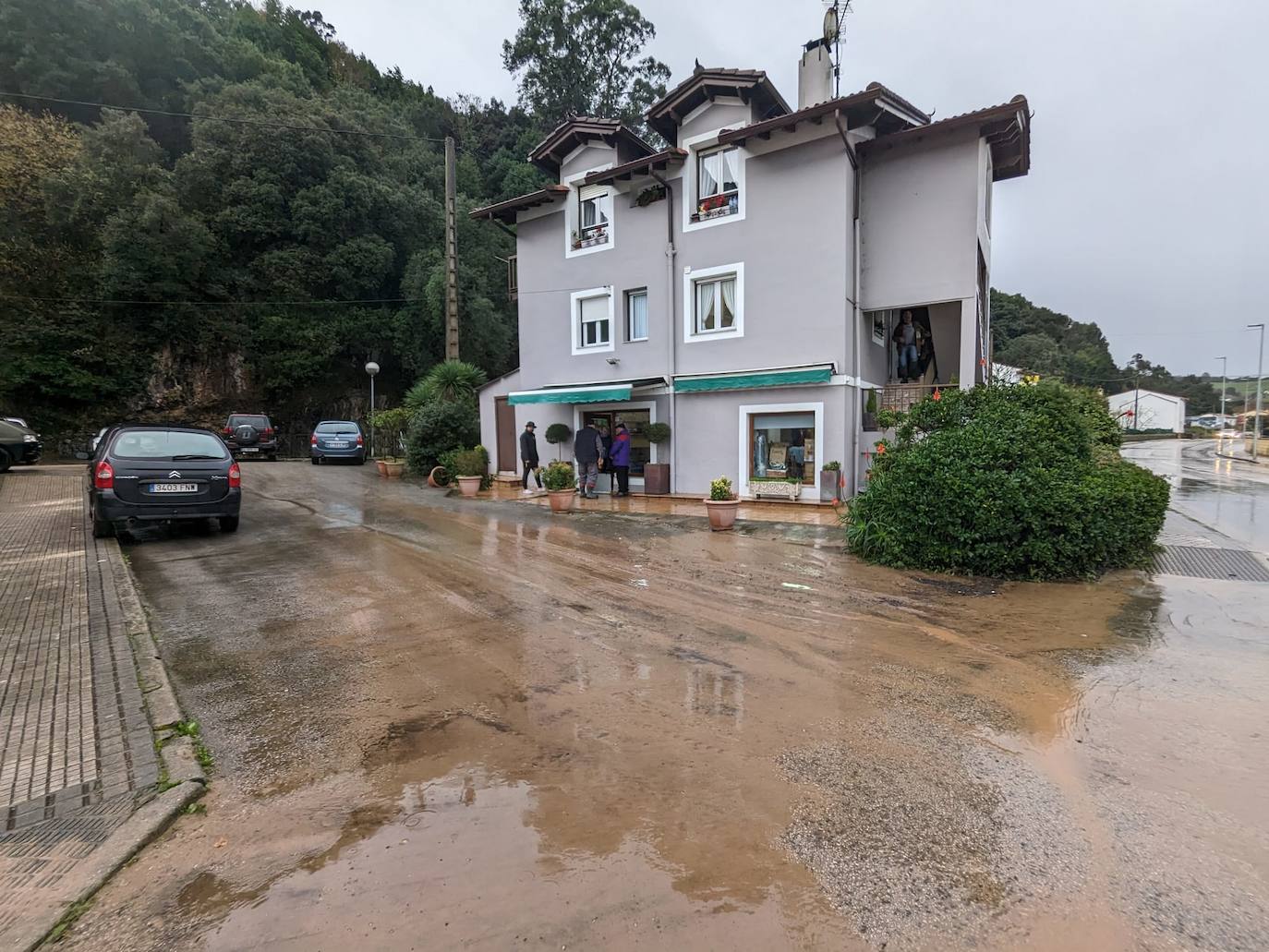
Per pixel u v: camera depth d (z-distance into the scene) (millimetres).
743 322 14117
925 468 7848
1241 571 7852
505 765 3322
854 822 2807
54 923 2246
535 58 47375
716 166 14625
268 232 32438
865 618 5945
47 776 3205
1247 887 2375
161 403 29703
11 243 26953
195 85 33594
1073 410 8367
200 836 2770
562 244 17266
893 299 13250
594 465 15172
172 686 4363
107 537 9289
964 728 3729
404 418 22938
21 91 29953
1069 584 7172
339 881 2461
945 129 12266
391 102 47938
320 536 9930
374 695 4215
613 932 2178
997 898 2328
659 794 3041
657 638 5355
